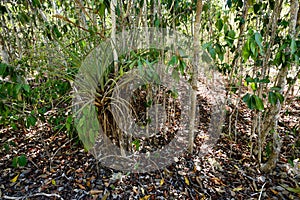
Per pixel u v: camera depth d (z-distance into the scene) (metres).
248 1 1.25
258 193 1.23
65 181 1.27
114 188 1.23
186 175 1.34
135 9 1.48
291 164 1.29
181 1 1.59
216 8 1.66
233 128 1.86
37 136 1.70
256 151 1.54
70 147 1.54
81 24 1.61
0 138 1.68
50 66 1.32
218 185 1.28
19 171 1.34
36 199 1.15
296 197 1.20
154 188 1.24
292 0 1.10
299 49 1.02
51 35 1.42
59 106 1.76
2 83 1.07
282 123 1.89
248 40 0.87
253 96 0.98
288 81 1.33
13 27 1.76
